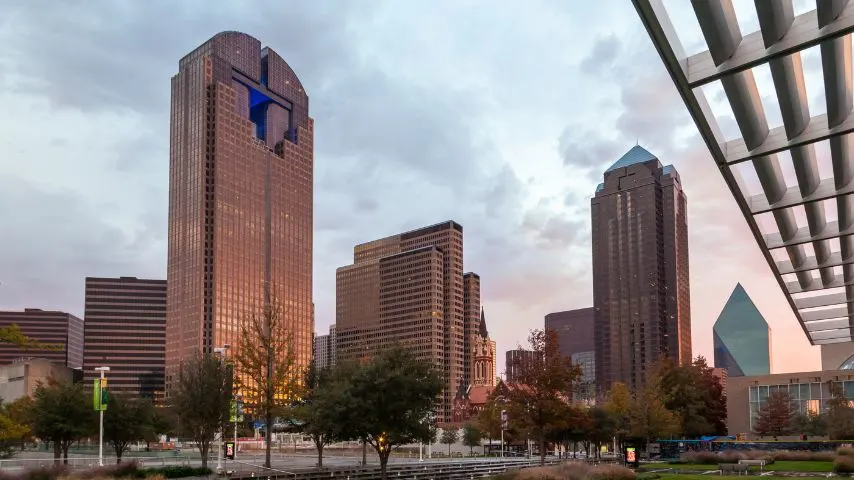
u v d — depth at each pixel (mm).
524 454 99500
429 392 40375
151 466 44750
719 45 15070
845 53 16266
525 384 50031
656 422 69562
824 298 43000
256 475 43719
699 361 104312
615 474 36062
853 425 72500
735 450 63906
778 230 29125
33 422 49188
